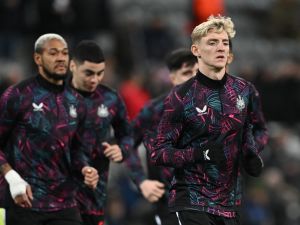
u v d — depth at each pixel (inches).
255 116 831.7
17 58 1937.7
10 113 871.7
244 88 789.2
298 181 1770.4
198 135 770.2
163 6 2532.0
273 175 1689.2
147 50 2023.9
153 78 1819.6
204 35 764.6
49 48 874.8
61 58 876.0
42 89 882.1
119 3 2474.2
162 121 781.3
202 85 775.1
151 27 2047.2
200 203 767.7
